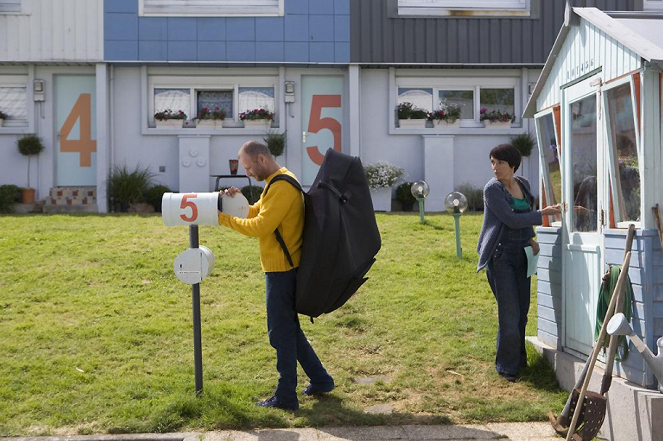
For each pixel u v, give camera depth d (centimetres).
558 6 1593
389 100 1600
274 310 521
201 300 790
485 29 1581
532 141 1575
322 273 496
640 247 460
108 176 1535
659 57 438
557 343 601
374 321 730
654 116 458
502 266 594
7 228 1104
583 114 555
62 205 1512
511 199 591
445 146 1576
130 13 1533
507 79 1623
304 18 1555
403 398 561
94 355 631
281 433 486
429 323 725
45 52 1522
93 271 873
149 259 924
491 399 551
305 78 1600
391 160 1602
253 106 1605
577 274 562
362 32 1559
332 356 647
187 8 1541
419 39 1570
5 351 632
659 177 458
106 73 1537
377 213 1380
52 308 750
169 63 1543
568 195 580
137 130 1570
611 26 502
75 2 1524
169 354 640
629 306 471
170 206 512
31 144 1527
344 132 1600
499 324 597
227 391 550
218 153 1576
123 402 533
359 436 482
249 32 1551
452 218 1243
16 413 515
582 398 446
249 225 504
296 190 511
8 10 1515
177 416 503
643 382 458
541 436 481
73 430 491
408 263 936
